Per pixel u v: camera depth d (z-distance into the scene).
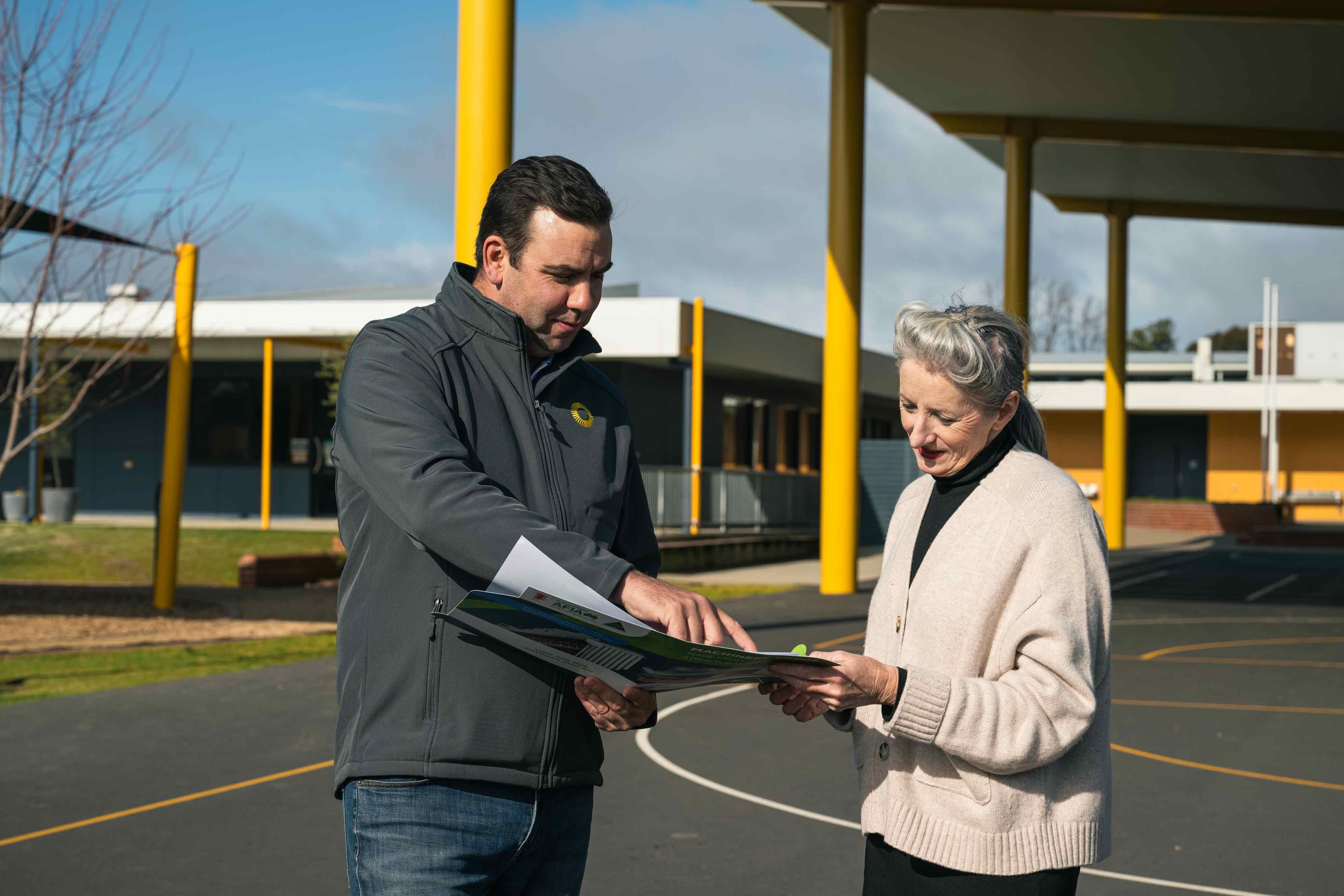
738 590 16.83
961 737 2.00
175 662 9.88
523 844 2.00
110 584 16.77
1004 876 2.07
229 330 25.58
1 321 16.67
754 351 26.22
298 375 29.02
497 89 8.77
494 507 1.79
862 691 1.99
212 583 16.95
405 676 1.94
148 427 29.62
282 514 29.06
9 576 17.03
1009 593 2.12
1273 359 42.78
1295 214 28.28
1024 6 15.53
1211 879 4.64
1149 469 46.50
